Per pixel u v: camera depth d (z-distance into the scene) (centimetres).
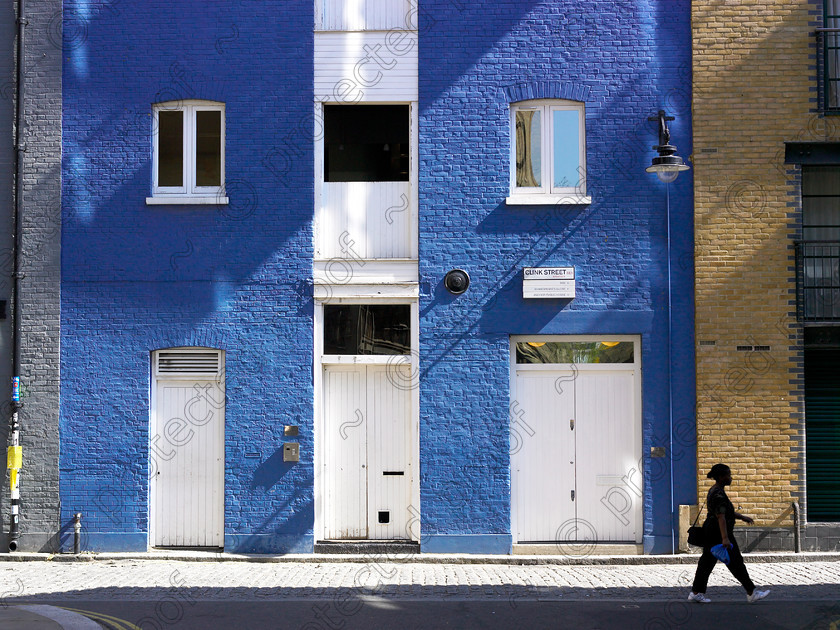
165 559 1312
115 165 1368
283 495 1332
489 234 1347
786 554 1286
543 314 1338
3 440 1352
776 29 1342
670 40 1355
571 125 1371
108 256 1359
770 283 1323
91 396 1349
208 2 1373
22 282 1359
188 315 1353
